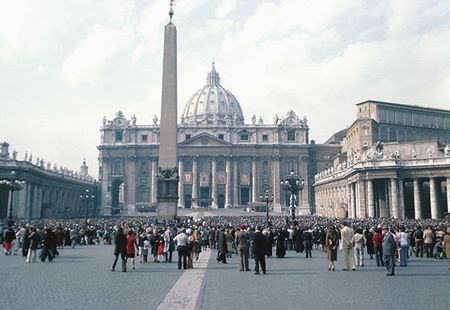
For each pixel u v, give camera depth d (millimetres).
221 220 78875
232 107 191500
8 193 81438
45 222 62969
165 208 51250
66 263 24250
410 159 75125
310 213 135750
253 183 139125
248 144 139750
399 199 74812
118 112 143875
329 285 16062
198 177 139625
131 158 140000
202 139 139750
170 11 51406
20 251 32531
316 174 140125
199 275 19234
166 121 51375
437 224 46031
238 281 17234
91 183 134125
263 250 19625
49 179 96750
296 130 142625
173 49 51000
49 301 12867
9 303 12539
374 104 108500
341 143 144250
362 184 77688
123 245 20703
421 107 114062
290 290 14930
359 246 22922
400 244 22688
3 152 80875
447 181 70875
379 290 14859
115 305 12289
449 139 115312
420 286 15742
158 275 19203
